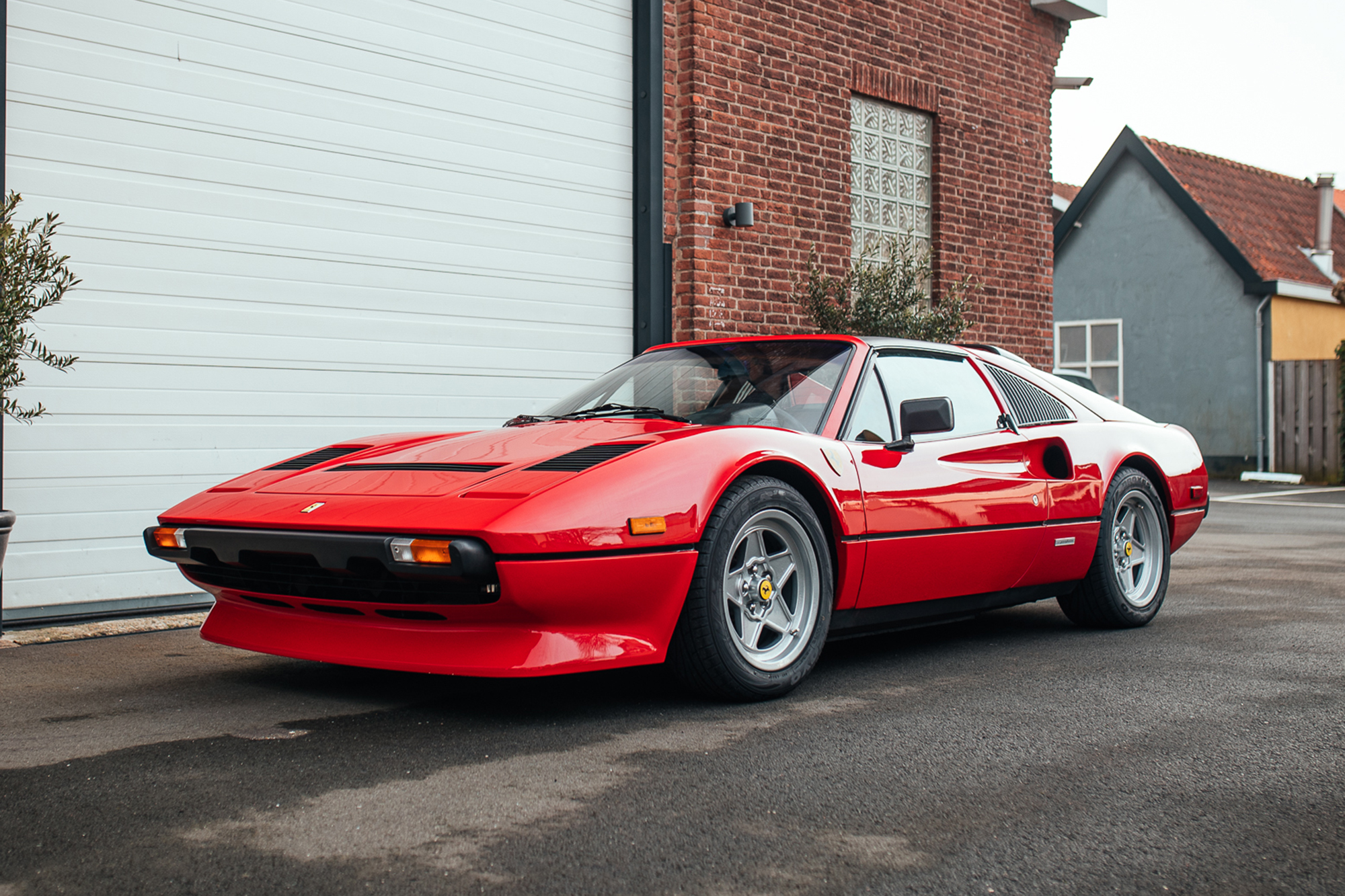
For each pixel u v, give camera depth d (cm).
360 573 291
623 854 206
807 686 350
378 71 582
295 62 551
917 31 880
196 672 369
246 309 532
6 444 459
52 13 473
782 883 193
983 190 942
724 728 296
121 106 493
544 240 659
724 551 312
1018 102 975
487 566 275
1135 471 459
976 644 425
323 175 561
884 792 243
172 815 225
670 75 720
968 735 289
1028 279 985
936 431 354
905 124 890
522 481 297
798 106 786
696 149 722
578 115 676
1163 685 350
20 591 462
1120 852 209
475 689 342
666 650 311
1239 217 1844
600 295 689
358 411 574
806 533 334
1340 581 600
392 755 269
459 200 618
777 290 774
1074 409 460
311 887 190
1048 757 270
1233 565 675
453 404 614
